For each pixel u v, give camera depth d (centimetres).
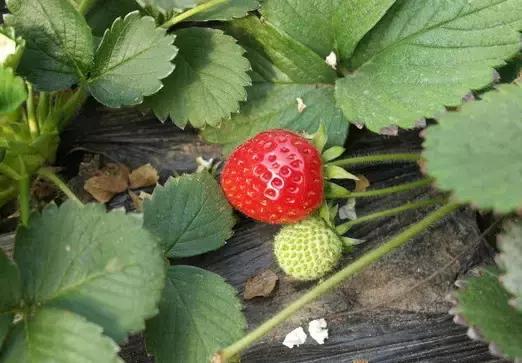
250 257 23
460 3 23
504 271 18
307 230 21
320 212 22
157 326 20
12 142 22
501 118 17
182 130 25
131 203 24
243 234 23
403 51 23
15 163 23
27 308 18
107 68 22
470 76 22
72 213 18
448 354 22
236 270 23
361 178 24
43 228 18
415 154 23
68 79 22
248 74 25
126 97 22
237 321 20
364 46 24
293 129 24
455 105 22
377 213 22
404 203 24
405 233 21
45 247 18
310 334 22
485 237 24
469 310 18
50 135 23
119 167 25
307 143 21
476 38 23
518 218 19
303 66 24
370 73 24
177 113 24
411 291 23
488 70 22
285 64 25
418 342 22
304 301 20
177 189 22
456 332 22
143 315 18
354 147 25
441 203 24
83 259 18
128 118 25
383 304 22
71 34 22
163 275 18
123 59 22
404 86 23
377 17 23
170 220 22
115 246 18
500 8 22
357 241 22
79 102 24
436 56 23
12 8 22
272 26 24
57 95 24
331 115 24
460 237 23
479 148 17
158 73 22
